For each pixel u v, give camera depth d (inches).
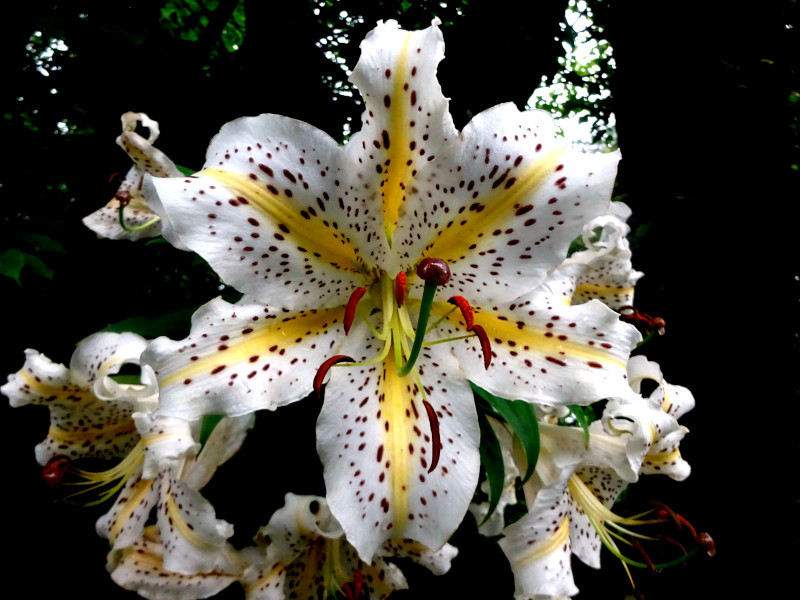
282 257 9.4
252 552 12.7
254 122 9.0
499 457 12.2
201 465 12.7
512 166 9.5
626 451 12.5
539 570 11.8
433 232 10.0
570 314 10.5
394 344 10.4
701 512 26.7
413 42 9.0
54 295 20.9
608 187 9.4
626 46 28.3
